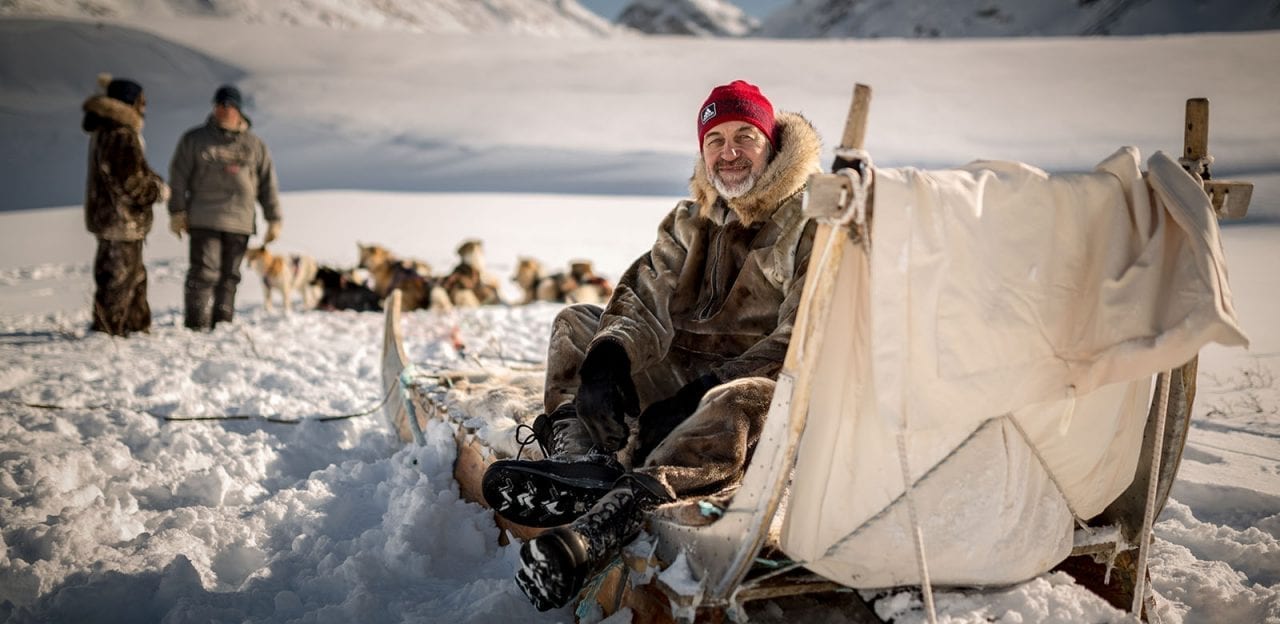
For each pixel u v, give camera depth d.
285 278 10.49
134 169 7.96
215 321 8.85
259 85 65.06
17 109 56.75
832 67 53.91
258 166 8.93
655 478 2.40
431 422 3.89
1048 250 2.10
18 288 12.15
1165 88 36.78
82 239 18.20
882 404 1.97
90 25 74.75
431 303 10.45
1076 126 31.78
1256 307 7.09
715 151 3.04
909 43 63.31
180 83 65.81
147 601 2.87
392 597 2.85
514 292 12.69
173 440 4.45
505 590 2.72
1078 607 2.23
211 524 3.41
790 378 2.09
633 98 56.38
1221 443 4.16
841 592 2.56
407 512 3.29
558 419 2.97
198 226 8.49
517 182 33.09
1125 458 2.43
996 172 2.14
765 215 3.05
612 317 3.09
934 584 2.28
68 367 6.38
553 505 2.65
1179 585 2.82
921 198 1.98
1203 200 2.04
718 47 71.31
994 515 2.21
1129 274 2.05
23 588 2.90
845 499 2.19
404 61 74.25
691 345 3.13
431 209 22.92
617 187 30.80
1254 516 3.47
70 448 4.29
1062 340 2.13
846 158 1.97
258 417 4.96
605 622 2.42
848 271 2.09
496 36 90.44
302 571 3.07
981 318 2.03
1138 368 2.00
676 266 3.23
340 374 6.34
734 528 2.18
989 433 2.19
